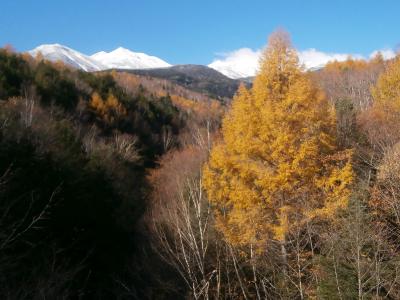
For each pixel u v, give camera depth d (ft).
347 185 46.68
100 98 172.76
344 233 34.27
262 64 53.26
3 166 50.96
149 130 179.11
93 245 60.34
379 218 38.55
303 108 50.49
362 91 135.74
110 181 85.92
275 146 48.55
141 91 232.53
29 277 39.01
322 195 47.14
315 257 36.32
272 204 48.62
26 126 76.33
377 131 63.72
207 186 50.62
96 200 68.28
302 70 52.31
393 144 55.93
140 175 125.18
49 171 59.62
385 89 86.79
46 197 54.65
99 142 126.62
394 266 34.01
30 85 144.66
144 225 67.56
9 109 89.25
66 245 55.57
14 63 162.40
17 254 43.39
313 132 49.60
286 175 47.37
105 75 219.61
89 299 56.59
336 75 154.51
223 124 56.18
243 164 50.96
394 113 74.33
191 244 32.76
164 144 164.25
